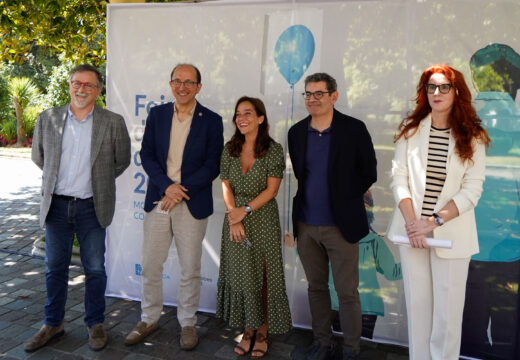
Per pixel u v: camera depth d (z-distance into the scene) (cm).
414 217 225
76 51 517
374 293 312
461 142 216
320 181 261
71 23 441
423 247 217
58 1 393
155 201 296
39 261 466
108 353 287
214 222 346
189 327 299
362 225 262
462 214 222
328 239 263
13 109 1852
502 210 280
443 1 279
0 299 368
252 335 295
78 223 286
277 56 316
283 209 324
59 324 300
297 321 331
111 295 377
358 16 296
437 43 283
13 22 412
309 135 265
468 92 219
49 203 280
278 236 283
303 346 301
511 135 275
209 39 330
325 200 261
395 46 291
